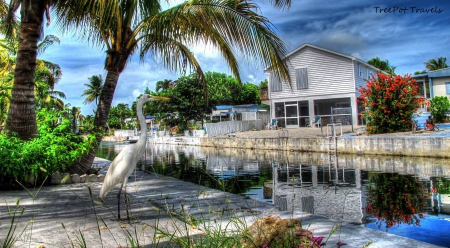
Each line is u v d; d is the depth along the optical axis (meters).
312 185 9.77
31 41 8.23
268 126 31.12
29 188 7.60
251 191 8.95
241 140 25.36
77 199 6.41
